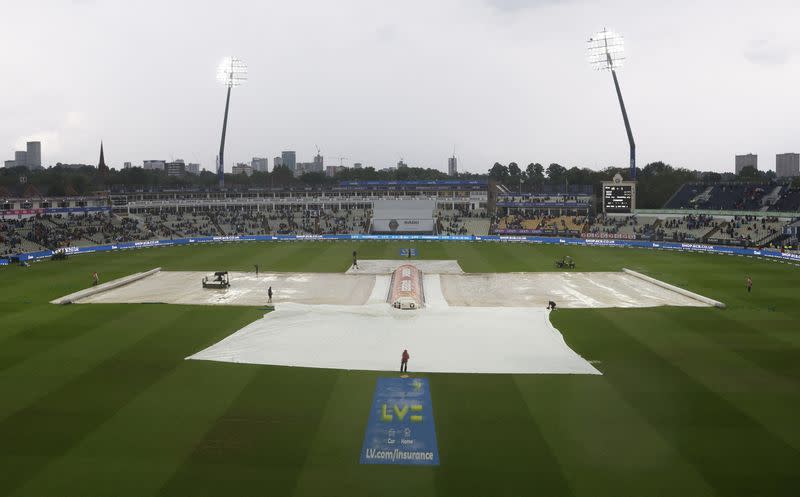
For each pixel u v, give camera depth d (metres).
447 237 116.94
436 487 22.16
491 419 28.12
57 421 27.83
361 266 81.06
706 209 118.56
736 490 21.88
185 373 34.50
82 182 181.75
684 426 27.25
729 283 64.81
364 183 162.88
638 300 57.00
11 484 22.28
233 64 150.38
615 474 23.03
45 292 60.09
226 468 23.50
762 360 36.72
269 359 37.16
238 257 89.69
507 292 62.72
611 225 119.31
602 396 30.94
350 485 22.30
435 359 37.34
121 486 22.14
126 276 71.50
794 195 112.81
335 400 30.44
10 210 108.12
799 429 26.81
